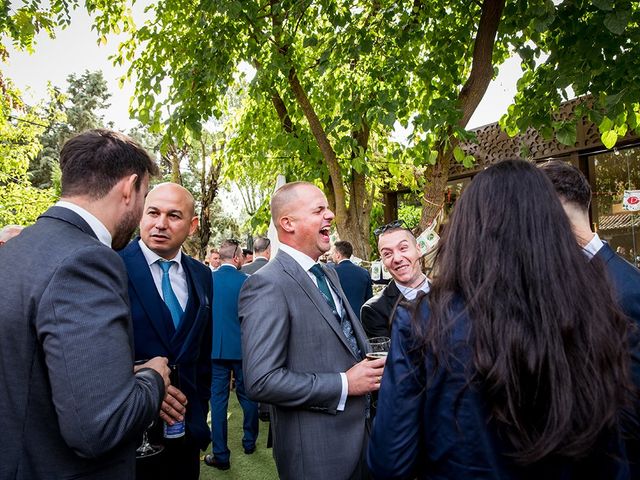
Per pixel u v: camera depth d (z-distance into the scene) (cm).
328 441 163
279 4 474
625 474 87
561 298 85
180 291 201
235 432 438
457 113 404
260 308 167
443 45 479
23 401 104
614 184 955
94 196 124
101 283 108
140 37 559
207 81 511
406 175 791
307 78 621
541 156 949
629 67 346
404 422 95
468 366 86
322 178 615
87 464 108
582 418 81
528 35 435
